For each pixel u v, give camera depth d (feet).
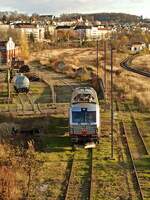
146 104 133.80
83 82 199.31
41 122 108.37
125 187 66.59
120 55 400.47
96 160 79.97
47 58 352.69
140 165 77.41
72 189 65.77
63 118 115.44
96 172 73.36
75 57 354.54
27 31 634.02
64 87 184.65
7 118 112.37
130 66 302.86
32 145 85.15
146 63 331.16
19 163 76.02
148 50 500.74
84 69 223.30
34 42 524.11
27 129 99.66
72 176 71.46
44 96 159.53
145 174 72.64
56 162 78.95
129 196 62.80
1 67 263.29
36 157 81.10
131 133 101.40
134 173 72.69
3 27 568.00
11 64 270.87
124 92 158.71
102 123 110.42
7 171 67.82
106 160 80.18
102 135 97.96
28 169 74.13
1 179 63.46
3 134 93.20
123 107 133.90
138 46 501.97
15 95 160.97
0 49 303.48
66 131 101.76
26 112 120.26
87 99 93.91
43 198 62.03
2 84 189.98
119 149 87.45
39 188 66.03
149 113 125.70
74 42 577.02
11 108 129.39
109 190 65.26
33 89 177.17
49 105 132.77
